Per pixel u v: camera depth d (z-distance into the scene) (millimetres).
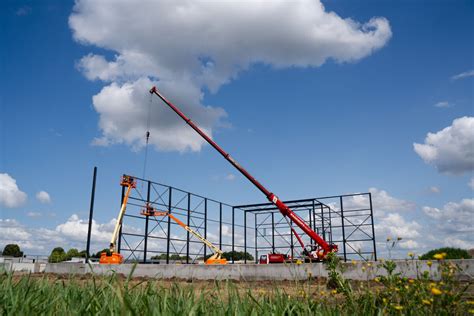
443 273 3781
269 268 18891
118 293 3219
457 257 17906
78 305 3775
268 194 25031
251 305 3842
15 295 4004
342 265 5262
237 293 4152
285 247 32656
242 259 36125
